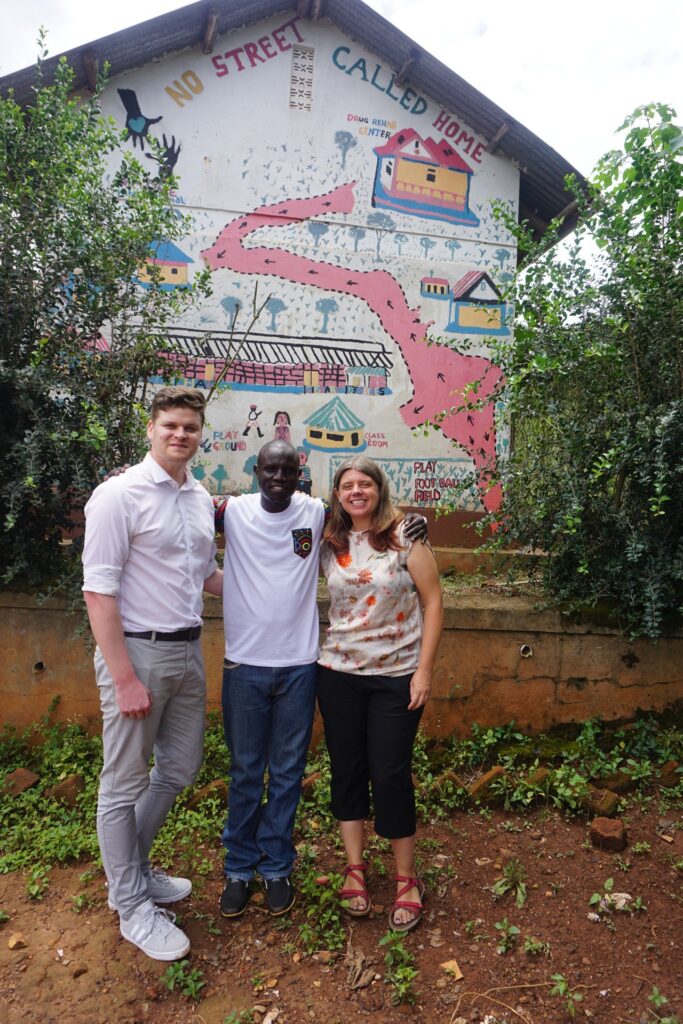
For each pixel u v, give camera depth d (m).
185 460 2.60
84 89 5.07
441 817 3.52
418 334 5.71
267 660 2.72
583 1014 2.34
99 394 4.00
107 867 2.56
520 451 4.65
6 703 3.98
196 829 3.34
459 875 3.10
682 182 3.85
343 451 5.62
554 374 4.26
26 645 3.96
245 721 2.75
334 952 2.61
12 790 3.52
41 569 4.08
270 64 5.40
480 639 4.09
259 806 2.84
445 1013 2.35
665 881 3.09
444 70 5.29
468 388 4.57
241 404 5.44
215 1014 2.34
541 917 2.84
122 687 2.41
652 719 4.16
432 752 4.00
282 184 5.47
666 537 4.10
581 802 3.55
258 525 2.74
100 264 4.00
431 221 5.72
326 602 4.05
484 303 5.81
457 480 5.80
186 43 5.16
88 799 3.44
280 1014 2.33
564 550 4.21
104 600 2.40
